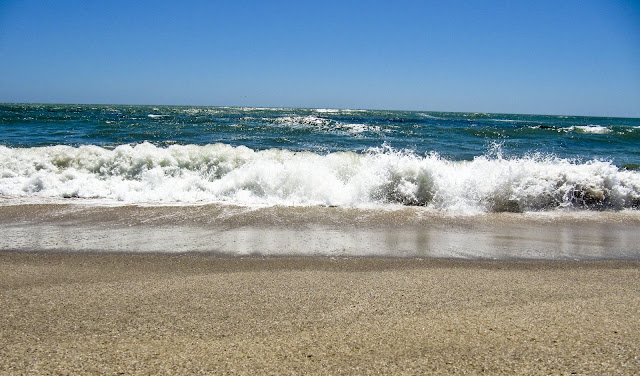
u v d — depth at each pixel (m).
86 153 7.80
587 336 2.40
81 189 6.56
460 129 24.39
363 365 2.09
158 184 6.85
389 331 2.48
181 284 3.26
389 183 6.59
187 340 2.35
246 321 2.61
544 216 5.93
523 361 2.12
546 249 4.47
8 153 7.56
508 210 6.25
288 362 2.12
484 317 2.68
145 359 2.13
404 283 3.35
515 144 16.83
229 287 3.21
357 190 6.61
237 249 4.27
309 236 4.77
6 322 2.55
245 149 8.20
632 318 2.66
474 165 7.07
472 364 2.10
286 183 6.65
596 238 4.94
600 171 6.70
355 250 4.30
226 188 6.65
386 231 5.04
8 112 36.16
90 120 26.56
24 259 3.87
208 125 23.30
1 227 4.87
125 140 14.16
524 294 3.13
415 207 6.24
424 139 17.77
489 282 3.41
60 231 4.77
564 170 6.76
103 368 2.04
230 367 2.07
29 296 2.97
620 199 6.46
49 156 7.57
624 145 17.42
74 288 3.15
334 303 2.91
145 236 4.64
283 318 2.66
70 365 2.07
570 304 2.92
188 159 7.61
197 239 4.57
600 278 3.57
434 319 2.65
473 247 4.49
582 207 6.39
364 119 39.25
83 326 2.51
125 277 3.42
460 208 6.22
